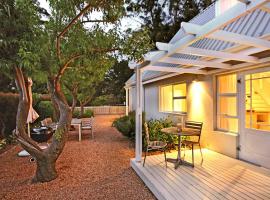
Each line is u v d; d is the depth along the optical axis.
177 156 5.23
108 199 3.63
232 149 5.38
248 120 5.01
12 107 8.78
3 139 7.81
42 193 3.89
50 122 9.45
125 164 5.51
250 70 4.93
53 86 4.65
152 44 4.08
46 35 4.12
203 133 6.51
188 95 7.34
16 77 4.21
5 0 3.49
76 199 3.64
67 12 3.79
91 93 16.25
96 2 3.45
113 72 25.31
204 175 4.18
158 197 3.53
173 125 7.61
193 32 2.96
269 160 4.45
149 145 4.94
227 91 5.75
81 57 4.43
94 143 8.13
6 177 4.70
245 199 3.19
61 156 6.31
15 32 3.66
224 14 2.45
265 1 1.97
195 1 18.38
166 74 8.14
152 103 11.11
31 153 4.36
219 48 5.04
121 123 8.73
